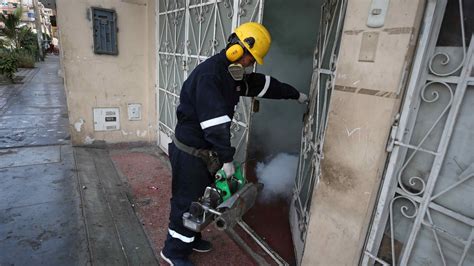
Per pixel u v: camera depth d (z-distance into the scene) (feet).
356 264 4.90
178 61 11.53
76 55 12.42
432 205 4.06
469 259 3.78
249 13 7.26
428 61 3.93
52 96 27.43
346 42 4.59
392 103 4.04
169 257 6.48
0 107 21.35
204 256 7.17
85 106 13.21
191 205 5.46
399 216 4.55
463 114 3.73
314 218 5.53
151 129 14.79
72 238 7.36
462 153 3.77
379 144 4.27
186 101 5.66
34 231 7.49
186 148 5.80
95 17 12.30
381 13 4.03
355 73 4.49
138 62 13.75
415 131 4.22
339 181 4.94
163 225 8.23
